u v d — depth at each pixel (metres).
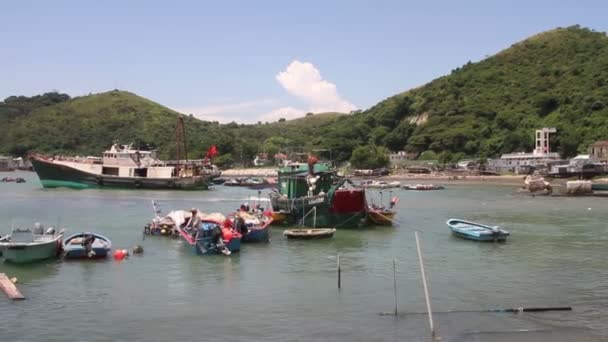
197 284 38.78
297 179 69.56
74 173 130.25
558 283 39.16
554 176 169.00
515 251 51.09
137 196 112.81
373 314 32.16
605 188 122.44
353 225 65.12
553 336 28.69
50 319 31.34
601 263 45.69
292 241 55.97
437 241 56.69
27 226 66.81
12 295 35.09
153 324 30.58
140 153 138.88
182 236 53.28
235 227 54.19
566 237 59.22
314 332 29.31
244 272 42.44
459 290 37.22
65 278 40.19
